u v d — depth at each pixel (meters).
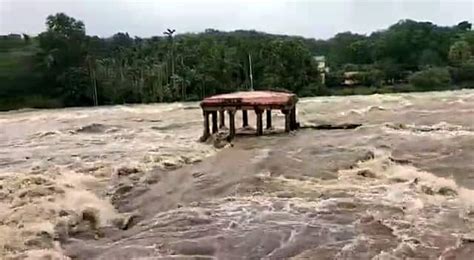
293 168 16.27
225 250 9.72
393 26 99.69
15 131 32.94
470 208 11.59
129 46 91.81
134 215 12.61
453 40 90.94
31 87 73.75
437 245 9.56
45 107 70.00
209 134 23.91
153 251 9.90
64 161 19.66
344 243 9.77
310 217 11.25
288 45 78.88
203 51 81.88
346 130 24.47
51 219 11.95
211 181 15.21
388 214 11.26
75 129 31.84
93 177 16.19
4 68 75.44
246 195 13.40
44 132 30.81
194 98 75.31
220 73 78.06
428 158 17.20
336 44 103.62
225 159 18.36
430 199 12.33
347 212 11.48
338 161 16.97
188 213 12.09
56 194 13.88
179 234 10.72
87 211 12.62
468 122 26.81
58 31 78.38
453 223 10.66
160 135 27.08
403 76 83.62
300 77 77.06
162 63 80.50
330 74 83.44
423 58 88.62
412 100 45.03
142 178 16.11
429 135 21.78
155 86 74.50
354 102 46.78
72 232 11.44
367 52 96.12
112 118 39.16
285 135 23.33
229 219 11.42
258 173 15.73
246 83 78.62
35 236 10.91
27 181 14.98
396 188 13.34
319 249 9.54
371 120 30.30
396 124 26.58
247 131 24.52
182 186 14.93
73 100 73.12
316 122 30.19
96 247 10.46
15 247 10.32
